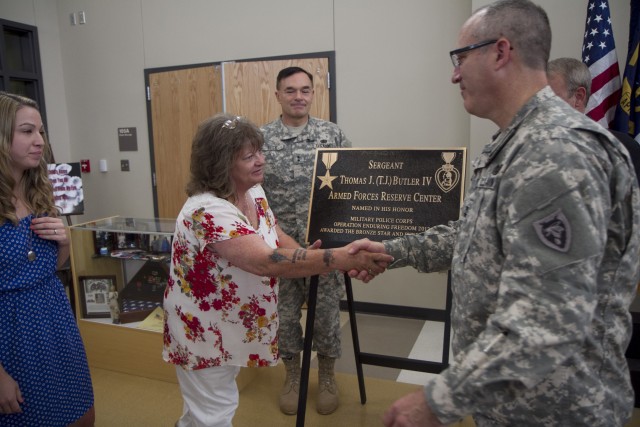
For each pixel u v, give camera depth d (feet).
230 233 4.60
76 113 15.23
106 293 9.21
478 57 3.28
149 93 14.08
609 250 3.01
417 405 2.87
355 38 11.71
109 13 14.24
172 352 5.22
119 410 7.97
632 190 2.98
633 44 7.86
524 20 3.16
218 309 4.96
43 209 4.97
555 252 2.64
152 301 9.01
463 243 3.47
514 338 2.62
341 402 8.14
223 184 4.82
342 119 12.10
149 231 8.60
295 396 7.99
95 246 9.02
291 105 7.97
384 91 11.65
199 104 13.43
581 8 8.83
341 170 6.38
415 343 10.48
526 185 2.80
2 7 13.33
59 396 4.96
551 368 2.61
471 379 2.69
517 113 3.18
